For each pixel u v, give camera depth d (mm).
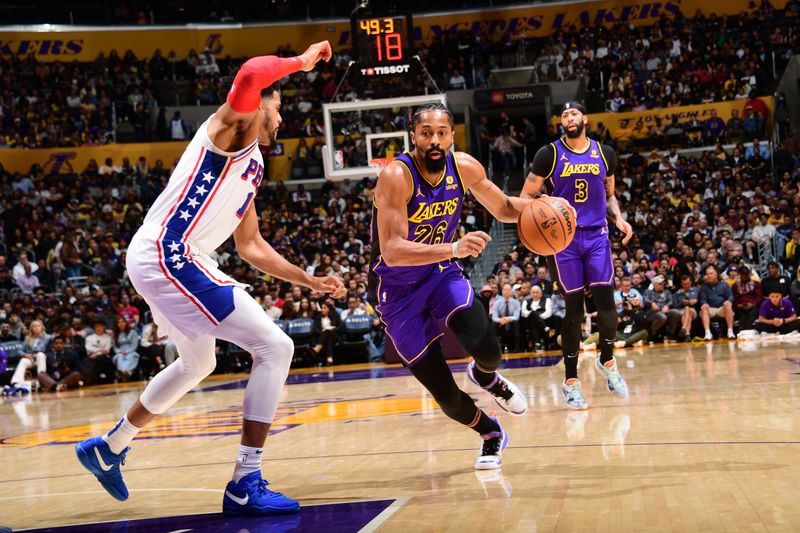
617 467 3266
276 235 17172
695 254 14305
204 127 3021
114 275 16406
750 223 14781
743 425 4094
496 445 3537
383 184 3371
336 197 19016
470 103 21297
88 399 10180
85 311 14039
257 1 23109
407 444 4324
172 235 2988
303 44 23000
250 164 3072
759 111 19547
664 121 19984
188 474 3861
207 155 2988
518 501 2787
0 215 18047
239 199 3098
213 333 2998
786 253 13672
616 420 4566
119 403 9133
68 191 19219
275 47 22984
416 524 2551
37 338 13203
